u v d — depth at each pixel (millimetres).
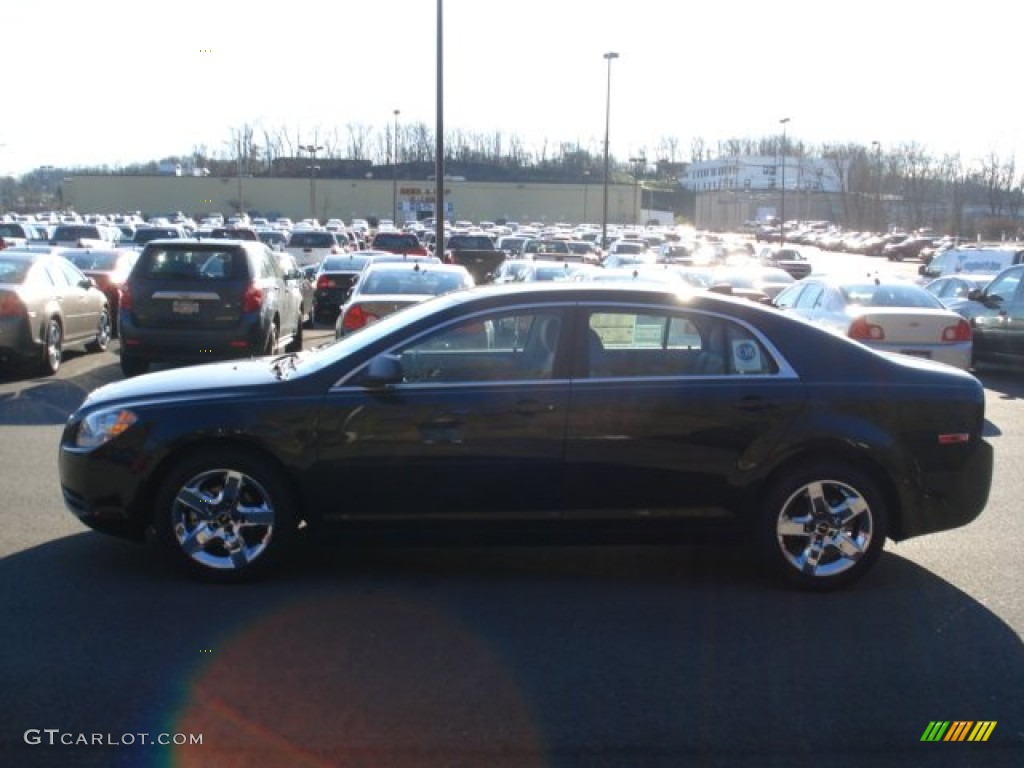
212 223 64750
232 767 3754
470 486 5543
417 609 5309
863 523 5637
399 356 5633
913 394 5680
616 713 4195
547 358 5637
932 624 5211
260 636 4918
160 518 5547
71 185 91062
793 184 127875
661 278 18688
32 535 6465
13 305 12570
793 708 4266
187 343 12234
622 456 5543
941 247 64500
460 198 97812
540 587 5688
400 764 3785
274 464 5547
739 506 5625
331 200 93812
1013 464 9211
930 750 3955
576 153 125438
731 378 5633
